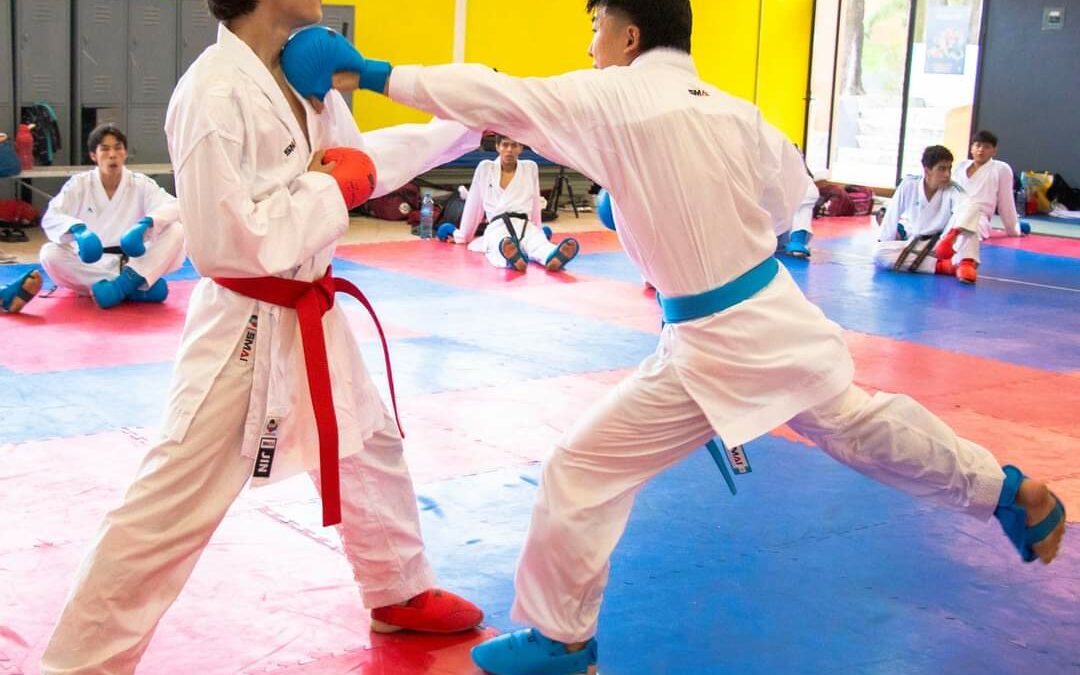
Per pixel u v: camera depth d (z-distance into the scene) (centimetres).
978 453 320
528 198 1098
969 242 1082
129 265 814
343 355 305
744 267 306
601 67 319
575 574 318
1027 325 888
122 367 657
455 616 358
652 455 317
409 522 347
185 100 270
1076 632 379
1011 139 1568
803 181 329
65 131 1149
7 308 783
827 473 525
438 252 1125
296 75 283
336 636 354
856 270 1131
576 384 666
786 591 401
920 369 738
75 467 491
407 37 1387
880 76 1703
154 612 291
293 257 272
